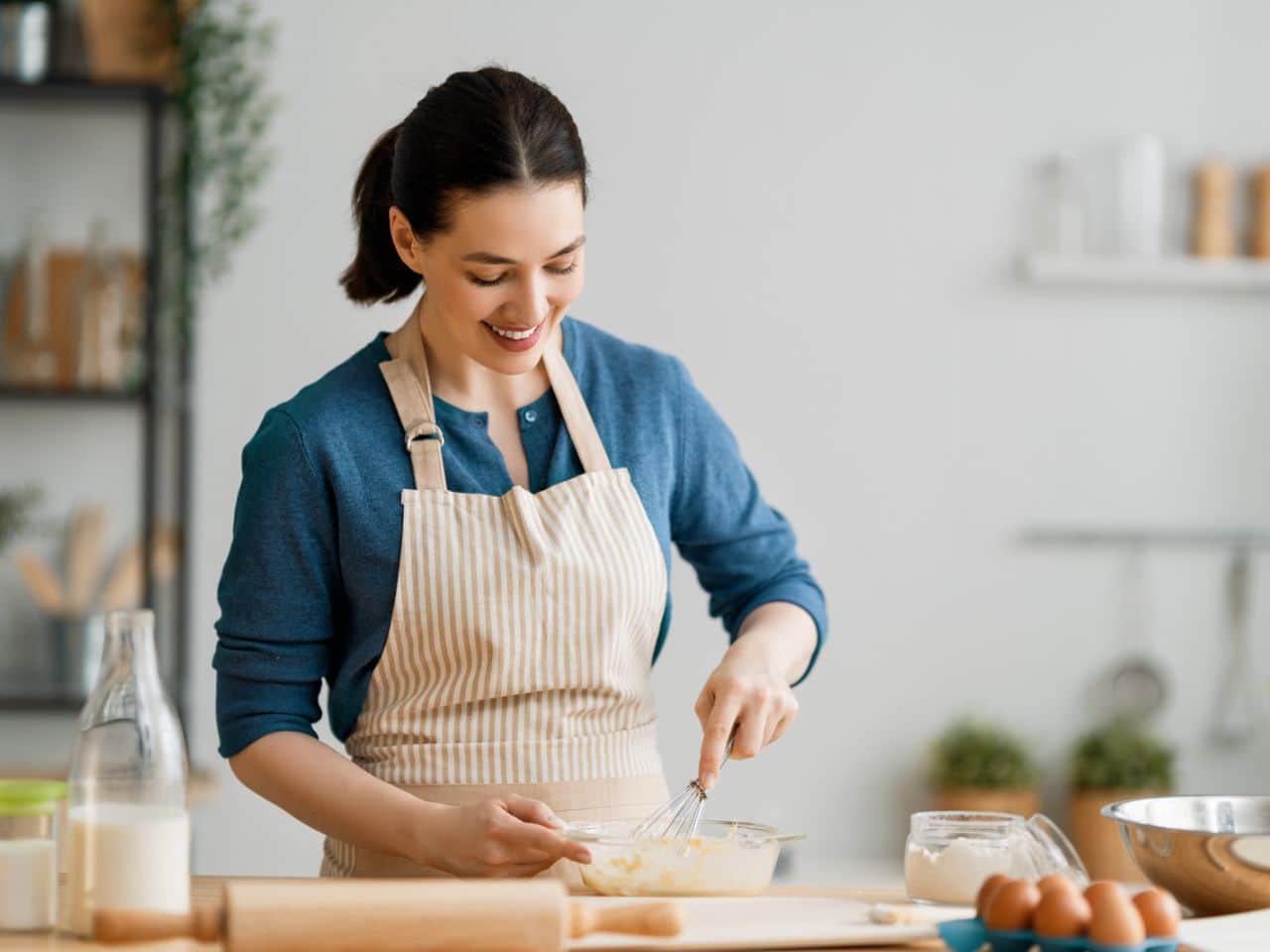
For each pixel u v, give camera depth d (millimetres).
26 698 3324
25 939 1175
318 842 3496
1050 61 3711
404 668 1592
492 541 1586
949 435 3688
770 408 3656
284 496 1547
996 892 1122
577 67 3623
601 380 1708
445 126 1431
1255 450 3748
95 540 3520
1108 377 3723
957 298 3689
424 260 1490
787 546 1809
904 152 3680
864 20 3676
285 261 3570
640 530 1646
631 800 1610
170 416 3592
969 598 3691
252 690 1550
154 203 3387
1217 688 3730
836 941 1164
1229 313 3740
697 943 1136
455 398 1636
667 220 3637
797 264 3660
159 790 1191
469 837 1368
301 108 3578
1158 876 1306
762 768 3643
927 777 3654
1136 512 3725
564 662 1593
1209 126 3748
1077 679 3709
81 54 3498
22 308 3453
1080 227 3686
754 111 3652
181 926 1030
